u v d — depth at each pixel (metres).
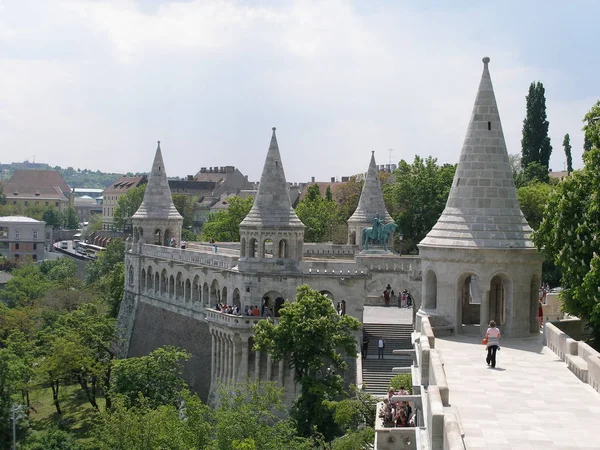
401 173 126.56
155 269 119.44
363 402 66.06
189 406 64.94
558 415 28.62
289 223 89.38
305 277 88.38
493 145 46.72
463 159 47.06
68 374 94.19
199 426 62.78
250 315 87.88
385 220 115.00
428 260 46.69
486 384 33.38
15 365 79.81
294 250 89.69
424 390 33.66
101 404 100.12
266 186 90.38
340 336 74.75
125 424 63.09
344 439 59.69
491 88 47.25
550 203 46.75
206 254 102.12
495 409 29.39
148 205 126.31
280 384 83.94
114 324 104.56
